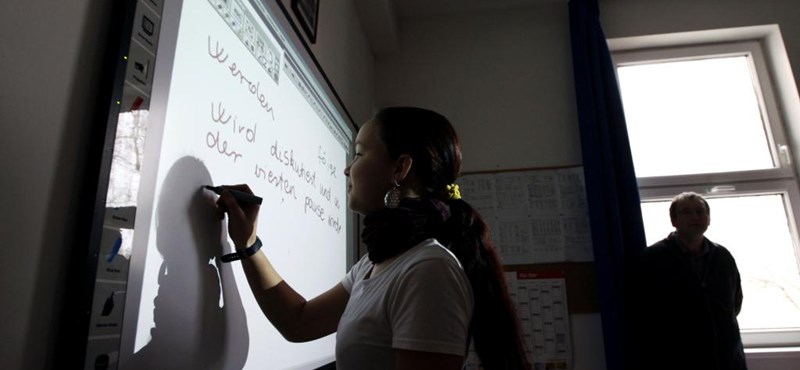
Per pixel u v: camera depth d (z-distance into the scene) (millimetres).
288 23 1031
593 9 2275
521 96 2312
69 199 439
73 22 459
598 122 2096
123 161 488
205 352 637
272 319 766
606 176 2002
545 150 2217
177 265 583
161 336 545
